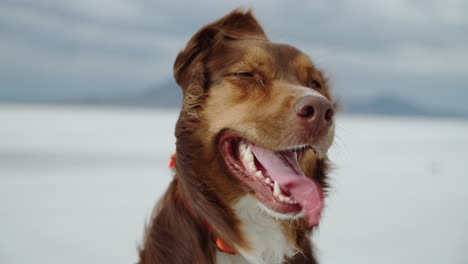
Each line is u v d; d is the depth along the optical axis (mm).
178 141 1038
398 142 9125
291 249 1046
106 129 10047
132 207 2277
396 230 1911
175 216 1024
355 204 2510
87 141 6367
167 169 3807
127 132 9078
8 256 1483
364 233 1850
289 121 1017
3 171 3418
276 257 1039
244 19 1114
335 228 1931
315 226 1055
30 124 11172
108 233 1774
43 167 3701
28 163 3895
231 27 1105
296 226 1045
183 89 1062
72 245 1602
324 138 1017
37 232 1775
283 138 1019
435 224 2041
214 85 1054
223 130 1046
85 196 2547
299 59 1095
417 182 3537
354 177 3711
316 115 1007
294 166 1039
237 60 1061
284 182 1018
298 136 1014
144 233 1068
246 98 1045
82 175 3363
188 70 1058
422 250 1622
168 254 1017
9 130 8328
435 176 3961
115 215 2092
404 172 4199
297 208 1006
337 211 2305
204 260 1012
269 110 1030
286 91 1037
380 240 1746
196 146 1038
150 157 4652
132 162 4223
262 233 1034
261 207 1022
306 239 1069
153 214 1065
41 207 2238
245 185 1033
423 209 2408
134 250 1557
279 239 1040
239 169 1039
